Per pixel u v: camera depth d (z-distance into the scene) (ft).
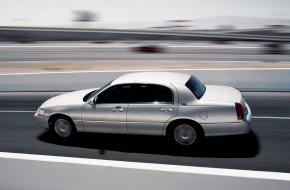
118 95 18.60
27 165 9.78
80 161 9.50
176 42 183.11
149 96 18.06
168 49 127.13
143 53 115.55
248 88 35.29
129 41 192.75
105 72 37.45
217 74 35.99
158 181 8.88
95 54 112.16
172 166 9.05
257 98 31.83
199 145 18.62
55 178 9.59
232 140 19.33
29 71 66.03
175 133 18.03
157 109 17.74
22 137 21.39
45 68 70.79
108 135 20.94
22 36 198.49
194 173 8.61
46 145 19.70
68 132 20.10
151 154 17.72
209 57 96.63
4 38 192.03
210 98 17.79
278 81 34.50
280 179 8.07
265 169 15.34
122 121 18.47
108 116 18.65
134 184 9.05
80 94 21.18
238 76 35.50
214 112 17.04
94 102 18.84
